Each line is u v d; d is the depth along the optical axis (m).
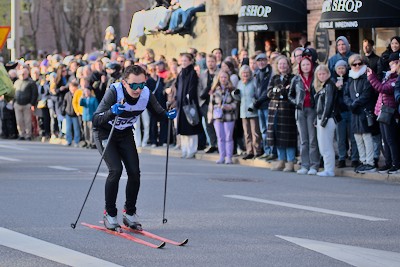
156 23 36.34
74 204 15.62
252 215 14.70
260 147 23.72
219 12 33.59
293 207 15.60
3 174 20.30
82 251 11.80
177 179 19.72
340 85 20.88
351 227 13.64
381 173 20.11
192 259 11.34
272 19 28.09
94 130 13.25
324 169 21.06
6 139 34.81
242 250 11.89
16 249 11.86
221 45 33.81
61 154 26.34
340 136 21.44
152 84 27.39
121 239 12.61
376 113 19.98
